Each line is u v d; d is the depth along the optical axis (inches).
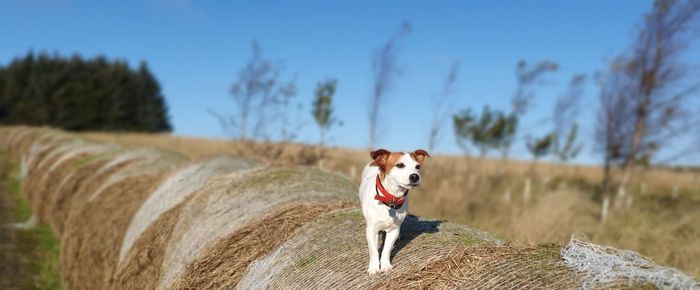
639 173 687.7
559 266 137.7
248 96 633.6
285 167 312.7
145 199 367.2
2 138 1663.4
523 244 161.2
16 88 2410.2
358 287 159.8
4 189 828.0
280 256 204.7
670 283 120.7
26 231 551.8
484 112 717.3
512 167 946.7
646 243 333.1
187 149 924.6
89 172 516.7
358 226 203.0
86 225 400.8
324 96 596.4
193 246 253.4
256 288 198.2
